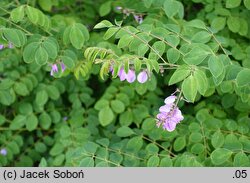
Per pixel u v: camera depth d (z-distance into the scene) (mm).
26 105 786
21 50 762
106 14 828
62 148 740
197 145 645
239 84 521
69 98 805
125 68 528
